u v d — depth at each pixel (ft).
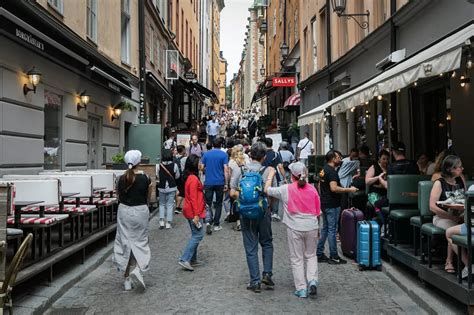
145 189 24.81
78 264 28.71
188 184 28.48
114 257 24.68
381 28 47.73
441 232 22.06
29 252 25.21
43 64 36.78
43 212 24.61
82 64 41.32
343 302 22.52
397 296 23.39
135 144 64.90
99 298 23.29
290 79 103.81
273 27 157.89
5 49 30.71
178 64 103.55
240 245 35.19
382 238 30.04
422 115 44.32
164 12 94.94
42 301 21.26
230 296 23.43
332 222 29.78
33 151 35.12
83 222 30.40
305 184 23.73
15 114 32.40
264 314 20.85
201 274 27.53
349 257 31.30
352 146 68.13
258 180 24.17
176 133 87.61
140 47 69.87
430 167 35.09
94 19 50.44
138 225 24.50
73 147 43.93
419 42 40.29
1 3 28.25
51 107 40.09
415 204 28.30
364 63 56.49
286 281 26.09
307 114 54.29
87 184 29.91
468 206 19.04
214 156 40.42
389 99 49.44
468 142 34.27
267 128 118.21
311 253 23.67
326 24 74.84
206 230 39.68
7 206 17.90
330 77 72.43
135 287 25.05
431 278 22.13
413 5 39.42
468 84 33.96
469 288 18.89
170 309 21.61
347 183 36.73
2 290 16.72
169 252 33.19
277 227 42.86
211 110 228.02
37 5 34.65
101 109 53.36
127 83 61.36
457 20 33.30
